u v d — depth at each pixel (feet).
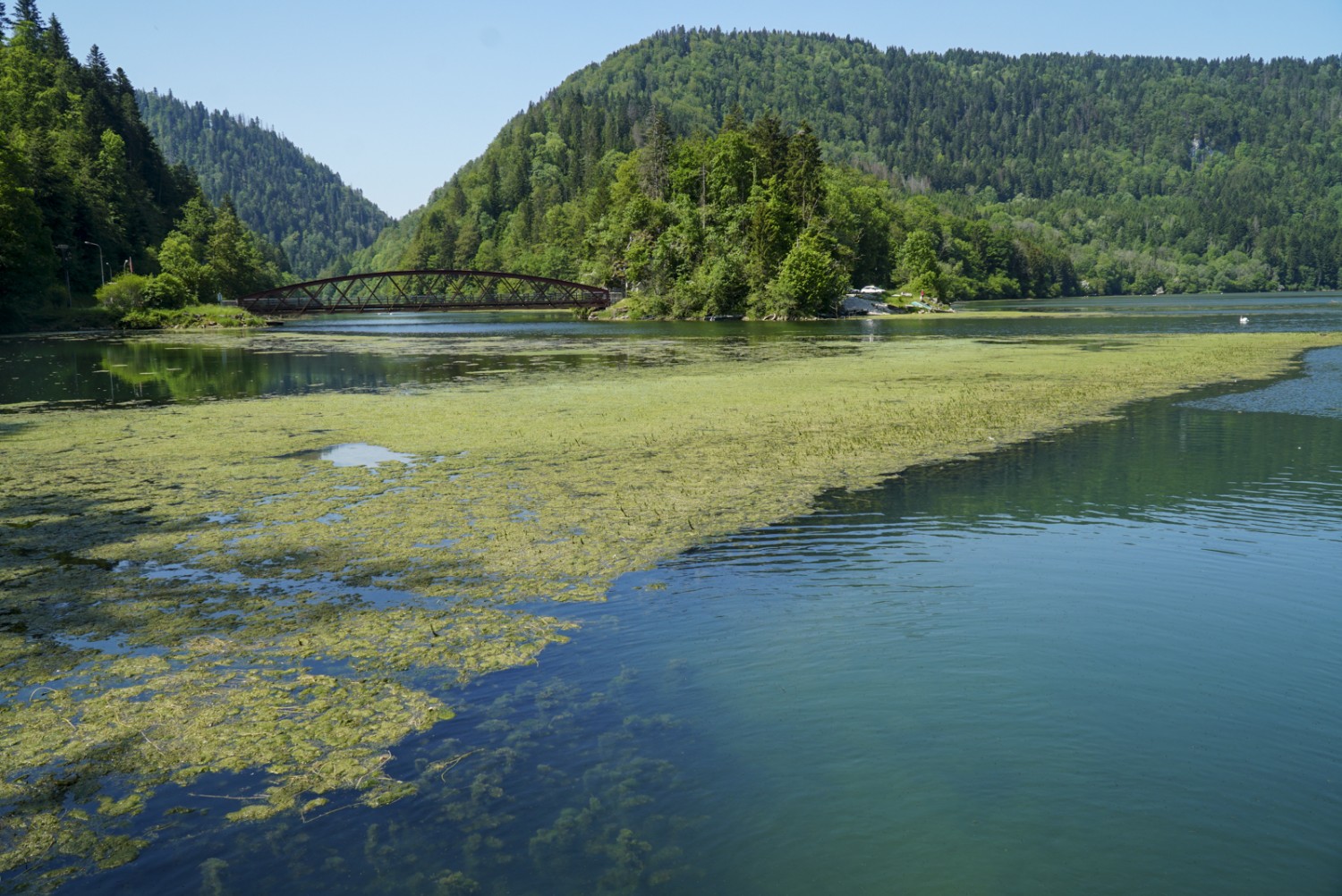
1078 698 29.96
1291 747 27.09
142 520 52.65
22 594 40.52
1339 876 21.47
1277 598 39.22
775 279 327.06
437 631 35.68
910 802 24.26
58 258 313.53
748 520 51.29
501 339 226.17
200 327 303.89
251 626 36.50
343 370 142.00
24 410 98.43
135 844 22.72
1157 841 22.72
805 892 20.81
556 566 43.55
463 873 21.45
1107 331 221.66
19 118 390.42
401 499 56.59
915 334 223.51
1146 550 45.88
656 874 21.36
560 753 26.66
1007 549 46.01
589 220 477.77
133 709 29.50
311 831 23.17
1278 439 74.33
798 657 33.14
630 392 106.83
